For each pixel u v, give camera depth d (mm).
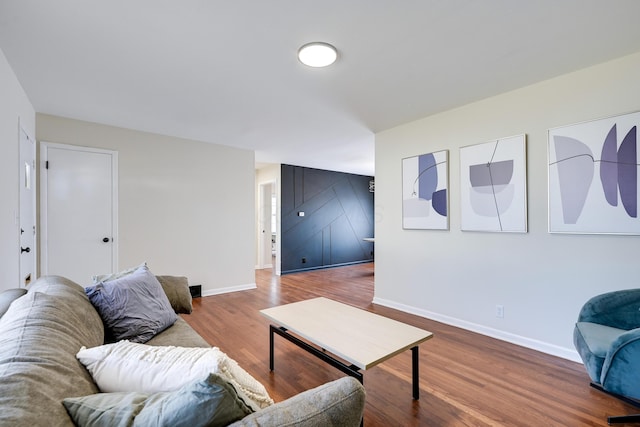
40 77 2420
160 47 2012
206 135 4102
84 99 2865
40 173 3223
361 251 7832
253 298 4324
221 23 1768
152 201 3959
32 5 1596
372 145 4660
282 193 6312
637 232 2117
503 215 2793
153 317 1827
